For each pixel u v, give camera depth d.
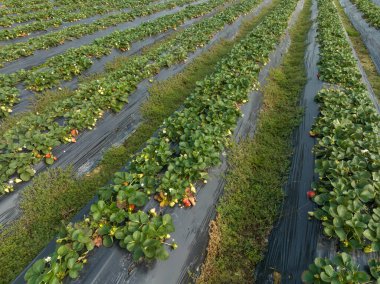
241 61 10.62
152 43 14.70
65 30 14.91
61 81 10.30
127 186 4.96
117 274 4.10
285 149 7.40
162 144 6.02
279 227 5.37
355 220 4.41
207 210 5.46
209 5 21.81
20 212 5.77
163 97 9.80
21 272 4.50
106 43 13.02
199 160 5.57
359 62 12.27
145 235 4.30
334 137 6.52
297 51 13.93
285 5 22.12
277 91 10.11
